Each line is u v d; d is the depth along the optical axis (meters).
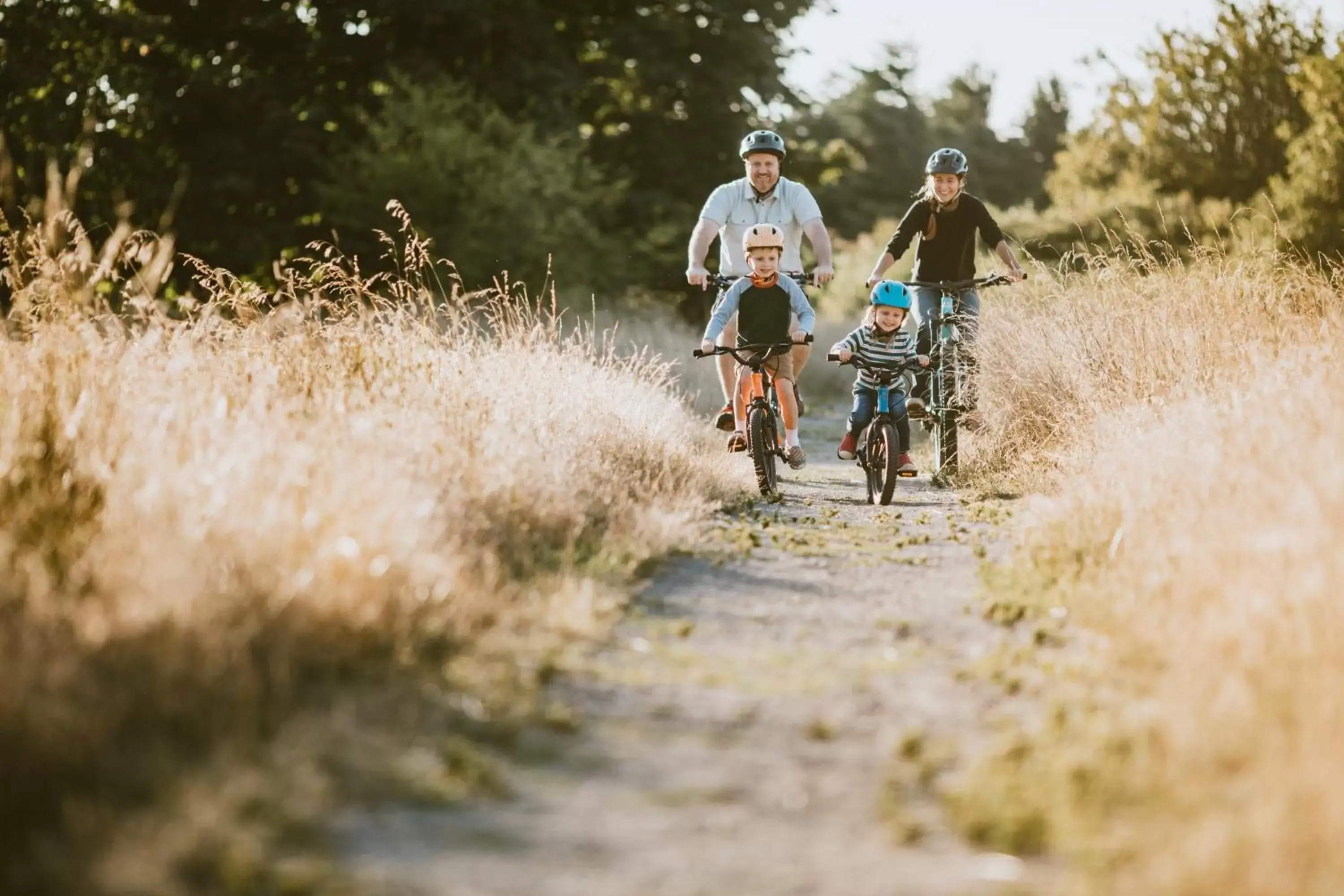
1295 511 9.84
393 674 7.90
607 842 6.00
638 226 56.66
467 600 9.37
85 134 12.62
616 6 57.22
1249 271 19.67
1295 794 5.92
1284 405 13.11
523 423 14.97
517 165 45.59
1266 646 7.97
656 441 17.09
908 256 65.00
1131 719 7.40
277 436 11.52
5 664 6.75
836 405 40.00
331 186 46.16
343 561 8.91
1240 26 64.81
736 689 8.32
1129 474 13.20
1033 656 9.04
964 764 7.02
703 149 59.56
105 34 45.38
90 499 9.86
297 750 6.58
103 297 14.25
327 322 16.88
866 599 11.09
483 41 50.97
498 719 7.47
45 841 5.59
